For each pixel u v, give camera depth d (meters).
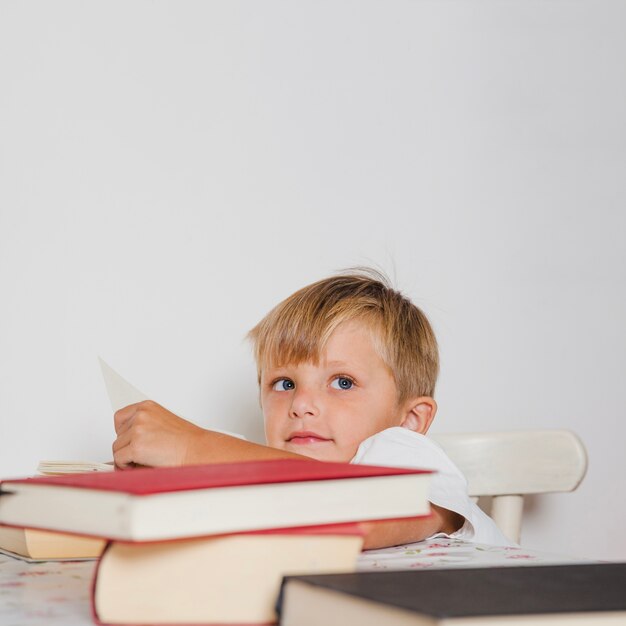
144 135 1.44
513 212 1.62
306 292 1.20
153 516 0.45
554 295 1.64
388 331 1.18
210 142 1.47
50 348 1.38
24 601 0.56
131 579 0.48
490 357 1.59
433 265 1.57
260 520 0.49
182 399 1.43
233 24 1.49
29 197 1.38
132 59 1.44
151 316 1.43
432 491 0.93
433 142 1.59
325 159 1.53
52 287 1.39
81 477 0.52
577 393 1.64
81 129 1.41
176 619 0.48
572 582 0.50
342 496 0.51
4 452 1.35
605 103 1.70
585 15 1.69
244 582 0.49
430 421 1.24
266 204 1.49
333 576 0.48
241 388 1.46
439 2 1.60
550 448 1.35
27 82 1.39
